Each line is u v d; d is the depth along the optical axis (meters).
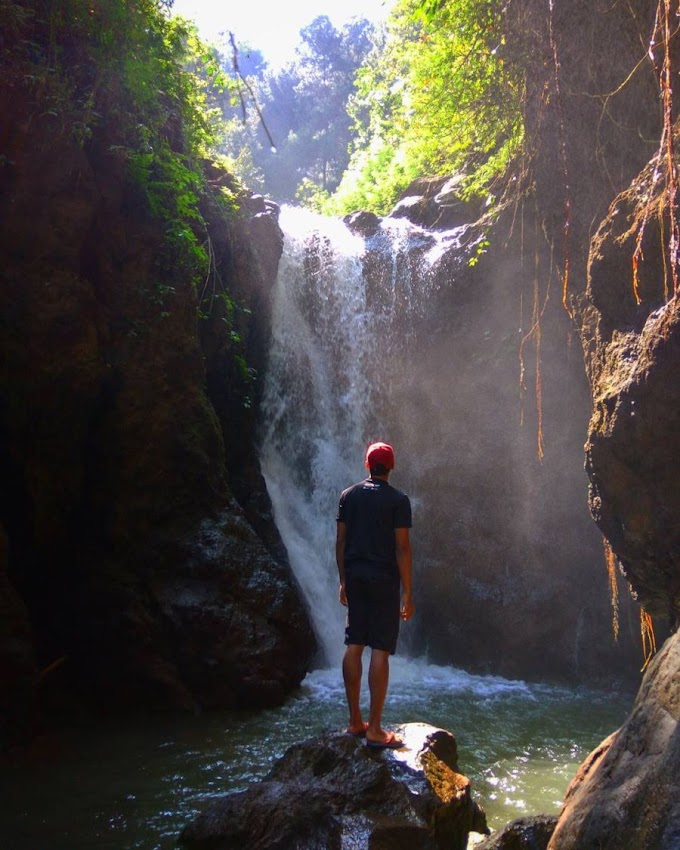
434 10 9.60
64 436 9.31
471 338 13.23
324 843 4.74
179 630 9.48
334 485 13.98
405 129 16.56
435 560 13.12
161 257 10.45
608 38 7.10
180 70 12.07
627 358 6.06
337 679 10.98
